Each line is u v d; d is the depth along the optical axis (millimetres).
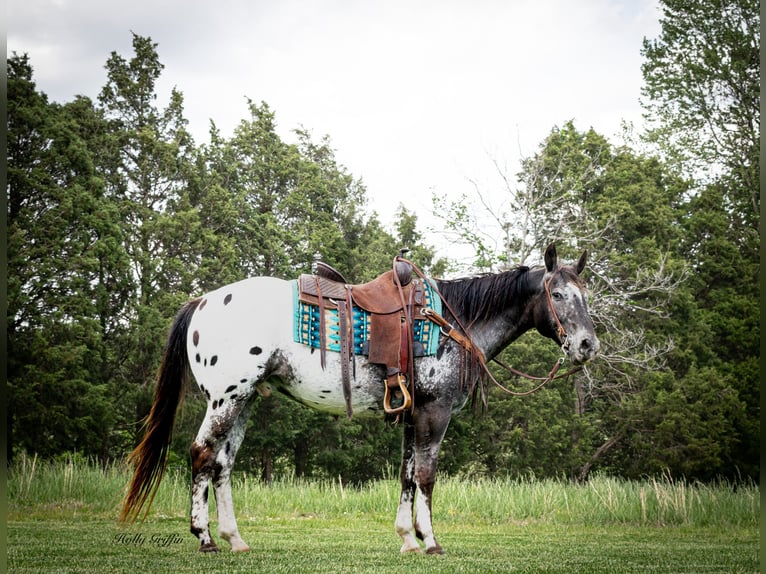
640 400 19750
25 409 14641
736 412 19578
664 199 23312
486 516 9477
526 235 19078
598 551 5984
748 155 22922
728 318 22094
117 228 16781
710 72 21641
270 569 4414
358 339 5160
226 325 5121
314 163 23359
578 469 20484
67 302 15711
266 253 21016
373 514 9547
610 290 20172
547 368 20438
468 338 5305
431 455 5164
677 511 9062
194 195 20891
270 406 19531
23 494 8672
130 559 4777
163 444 5289
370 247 24250
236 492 9984
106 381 17562
